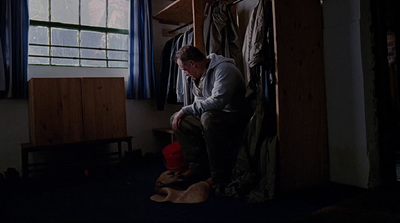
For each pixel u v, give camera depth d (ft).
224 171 7.26
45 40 10.30
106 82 9.62
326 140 7.72
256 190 6.72
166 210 6.03
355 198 6.37
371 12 7.14
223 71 7.36
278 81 6.70
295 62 7.06
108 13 11.46
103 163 10.81
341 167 7.51
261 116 6.99
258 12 7.54
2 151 9.48
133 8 11.46
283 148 6.77
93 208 6.25
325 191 6.95
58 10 10.52
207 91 7.86
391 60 13.29
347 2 7.16
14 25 9.30
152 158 10.95
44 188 7.88
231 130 7.47
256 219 5.40
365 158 6.99
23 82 9.48
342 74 7.34
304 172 7.20
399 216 5.34
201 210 5.96
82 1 10.93
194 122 7.91
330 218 5.32
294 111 7.02
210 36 9.17
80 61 10.93
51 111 8.79
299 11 7.18
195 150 7.91
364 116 6.95
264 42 7.27
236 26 9.35
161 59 11.46
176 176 7.47
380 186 7.13
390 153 7.45
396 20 8.63
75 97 9.12
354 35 7.05
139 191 7.49
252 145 6.94
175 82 10.93
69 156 10.44
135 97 11.48
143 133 11.96
